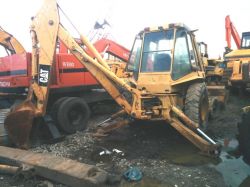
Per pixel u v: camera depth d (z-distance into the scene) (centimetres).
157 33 675
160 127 741
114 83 620
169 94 620
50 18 612
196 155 576
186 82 661
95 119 864
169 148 614
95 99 870
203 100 681
